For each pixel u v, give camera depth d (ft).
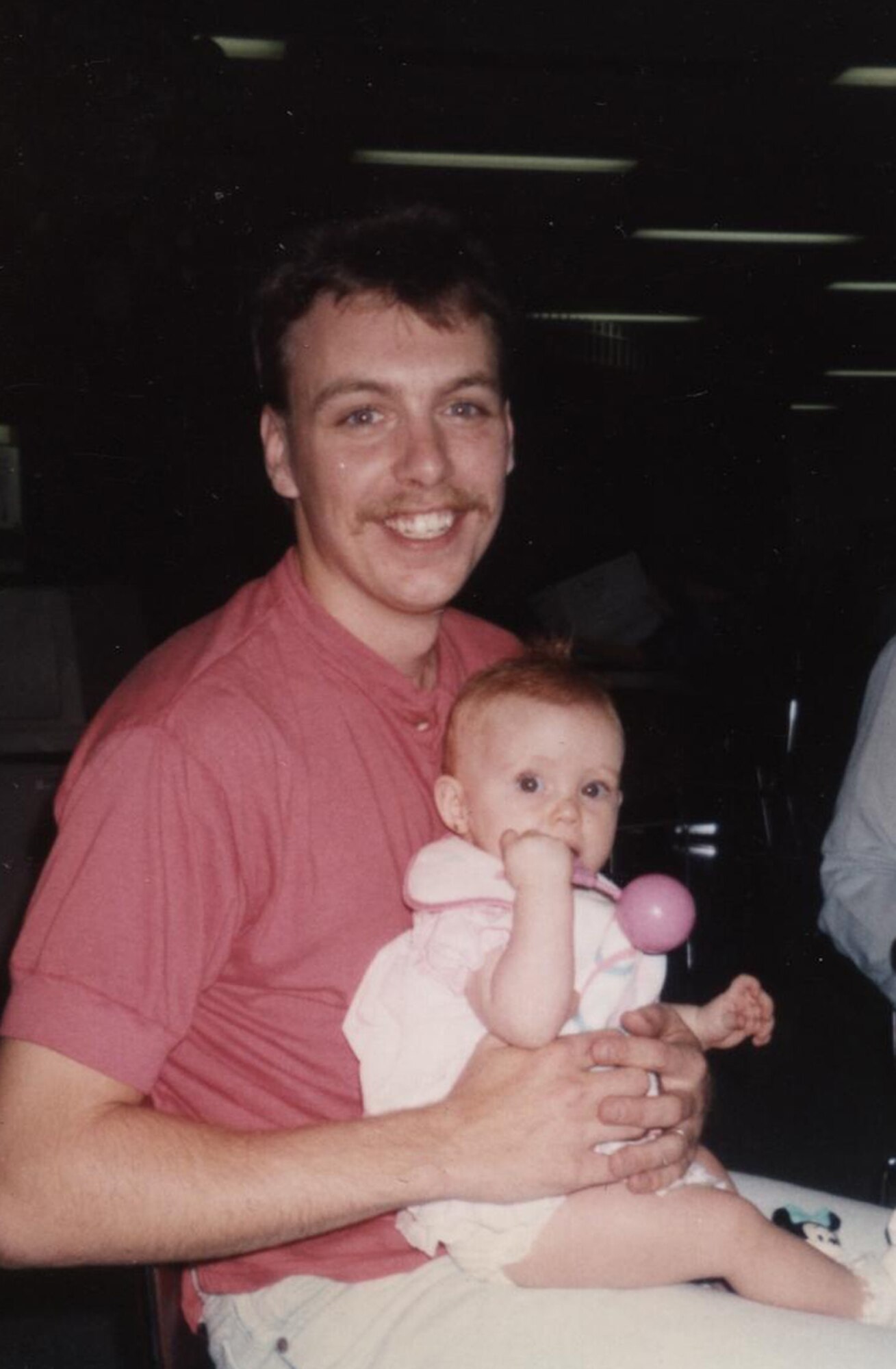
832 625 22.35
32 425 23.43
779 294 42.06
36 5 16.57
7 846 11.26
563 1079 4.66
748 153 31.22
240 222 21.39
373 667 5.30
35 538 23.77
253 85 25.02
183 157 19.74
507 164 31.19
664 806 16.39
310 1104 4.95
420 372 5.29
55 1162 4.38
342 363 5.28
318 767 4.97
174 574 23.85
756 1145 12.87
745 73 26.05
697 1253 4.81
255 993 4.92
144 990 4.56
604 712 5.50
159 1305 4.87
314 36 23.59
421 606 5.40
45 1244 4.40
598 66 25.54
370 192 30.12
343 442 5.34
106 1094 4.51
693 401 36.24
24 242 20.38
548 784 5.32
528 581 26.78
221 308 22.35
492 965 4.87
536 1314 4.76
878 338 47.50
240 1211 4.38
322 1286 5.00
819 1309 4.89
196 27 19.33
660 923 5.10
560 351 34.68
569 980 4.79
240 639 5.17
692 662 16.62
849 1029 15.69
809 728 15.69
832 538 54.54
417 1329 4.84
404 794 5.27
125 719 4.79
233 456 24.11
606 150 30.40
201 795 4.66
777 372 40.81
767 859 17.93
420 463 5.26
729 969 17.17
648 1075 4.92
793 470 54.60
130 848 4.58
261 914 4.87
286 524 24.26
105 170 18.92
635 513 33.63
